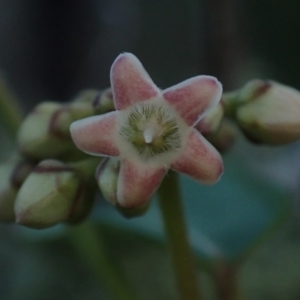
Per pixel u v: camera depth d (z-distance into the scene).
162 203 0.10
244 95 0.10
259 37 0.12
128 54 0.09
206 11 0.12
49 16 0.15
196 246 0.11
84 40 0.15
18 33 0.15
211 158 0.09
